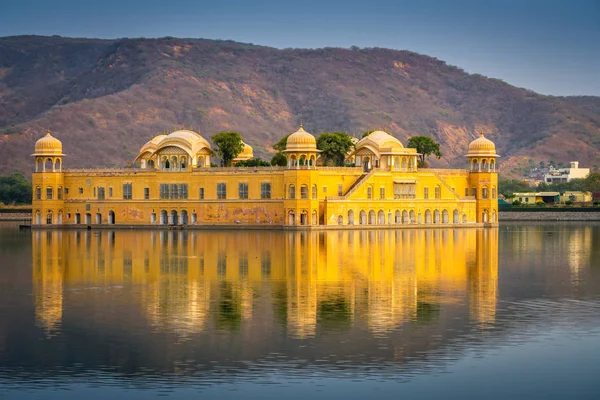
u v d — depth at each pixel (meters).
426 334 63.78
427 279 88.38
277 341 61.91
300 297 77.56
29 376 55.09
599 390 52.66
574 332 64.44
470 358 58.19
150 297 77.88
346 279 88.19
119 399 51.41
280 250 117.00
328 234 149.62
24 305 74.31
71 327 66.12
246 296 78.19
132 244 128.75
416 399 51.34
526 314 70.31
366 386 53.19
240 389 52.72
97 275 91.88
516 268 98.00
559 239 142.50
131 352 59.56
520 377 54.62
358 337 62.88
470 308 72.62
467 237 145.12
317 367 56.44
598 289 82.25
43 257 109.62
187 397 51.66
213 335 63.56
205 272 93.69
